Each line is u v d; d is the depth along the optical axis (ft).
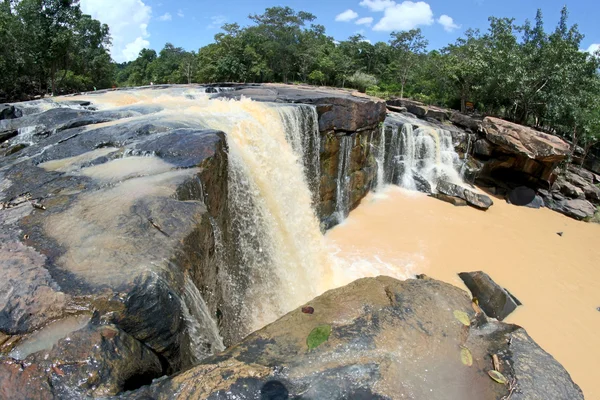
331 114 40.09
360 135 45.16
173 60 242.99
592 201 63.52
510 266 38.04
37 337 9.21
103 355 8.96
